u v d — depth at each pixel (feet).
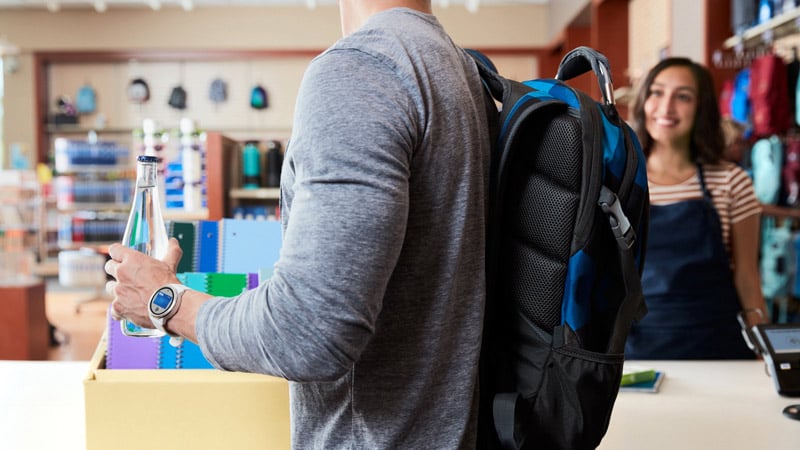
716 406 4.93
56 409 4.77
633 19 25.22
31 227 23.54
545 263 2.98
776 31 12.42
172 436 3.80
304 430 2.87
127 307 2.92
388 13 2.81
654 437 4.31
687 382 5.53
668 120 7.63
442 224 2.69
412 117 2.53
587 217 2.89
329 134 2.43
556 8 31.86
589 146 2.90
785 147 13.93
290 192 2.76
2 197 22.62
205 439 3.81
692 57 14.56
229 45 35.27
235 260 4.75
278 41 35.17
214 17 35.17
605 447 4.15
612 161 2.95
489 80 3.24
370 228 2.37
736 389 5.34
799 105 12.85
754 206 7.67
